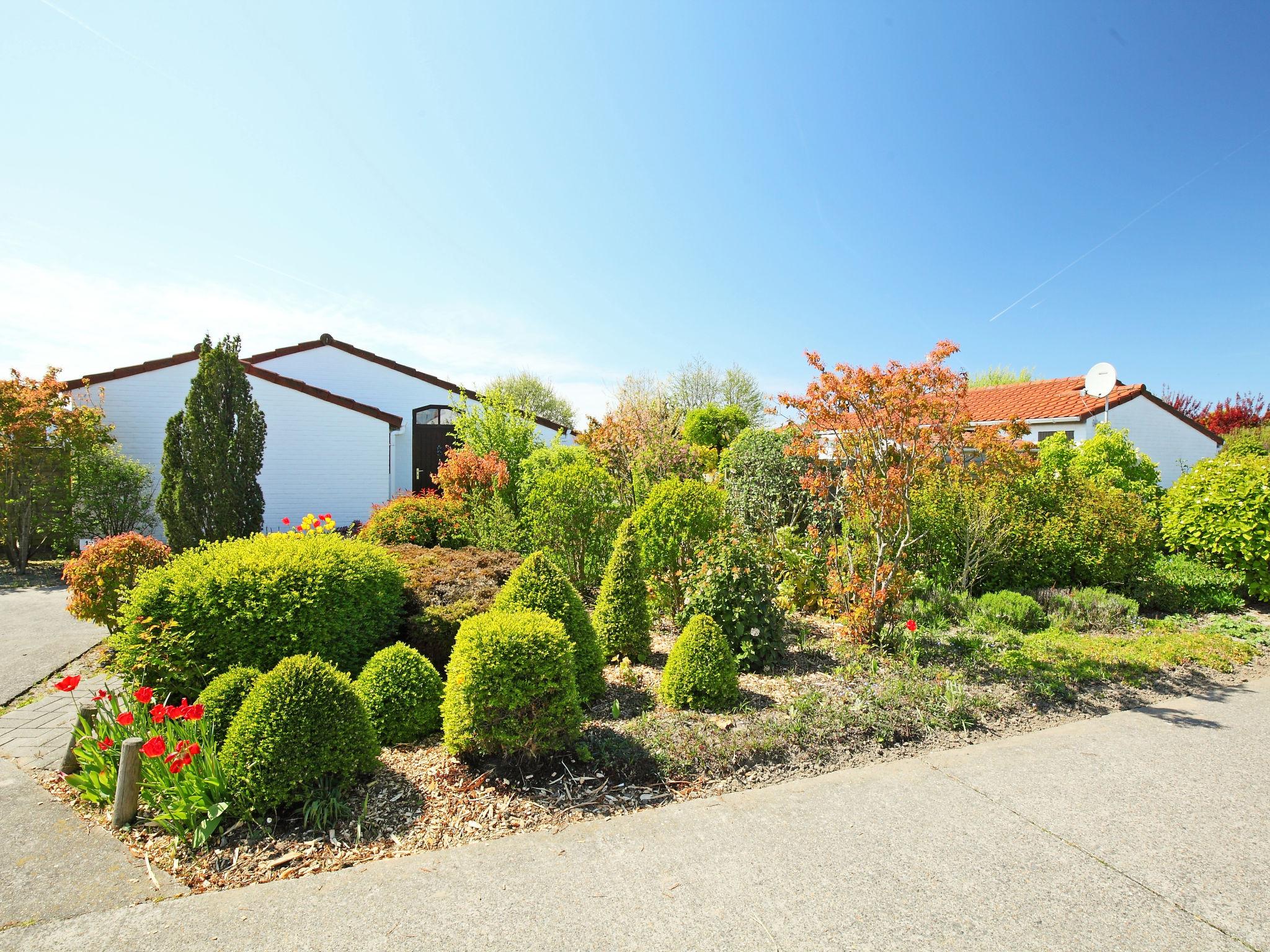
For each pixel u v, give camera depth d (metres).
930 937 2.39
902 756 3.95
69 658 5.97
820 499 8.54
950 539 7.52
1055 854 2.92
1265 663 5.66
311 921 2.49
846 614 5.69
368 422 14.96
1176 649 5.67
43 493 11.10
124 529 12.24
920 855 2.92
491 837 3.07
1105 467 12.21
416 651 4.34
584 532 7.12
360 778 3.45
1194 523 7.94
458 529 8.41
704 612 5.31
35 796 3.48
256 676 3.69
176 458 9.99
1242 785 3.56
